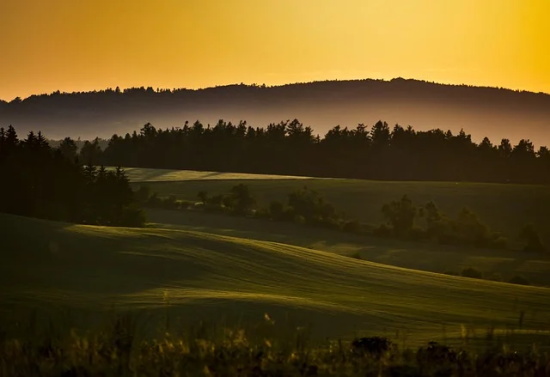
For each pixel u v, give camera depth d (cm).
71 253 8944
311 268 9775
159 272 8456
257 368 2503
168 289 7406
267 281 8638
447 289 9338
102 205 16125
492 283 10506
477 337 3894
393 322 5928
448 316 6719
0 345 2705
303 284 8725
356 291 8544
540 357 2895
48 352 2636
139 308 5919
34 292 6756
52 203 15562
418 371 2588
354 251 15938
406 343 3872
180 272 8525
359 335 4981
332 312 6088
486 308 7950
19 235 9419
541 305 8588
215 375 2452
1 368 2486
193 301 6300
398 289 9000
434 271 14088
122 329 2878
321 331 5278
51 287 7138
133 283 7706
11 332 3070
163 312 5747
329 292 8275
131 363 2538
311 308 6166
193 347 2723
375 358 2719
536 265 15362
